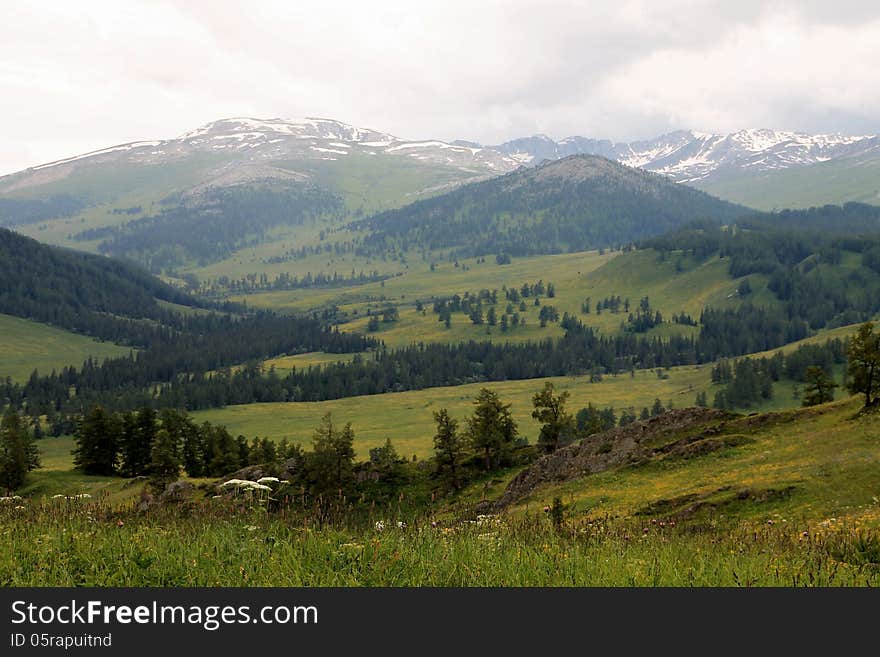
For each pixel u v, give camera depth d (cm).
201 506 1412
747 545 1293
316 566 954
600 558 1073
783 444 5134
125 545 1052
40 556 991
